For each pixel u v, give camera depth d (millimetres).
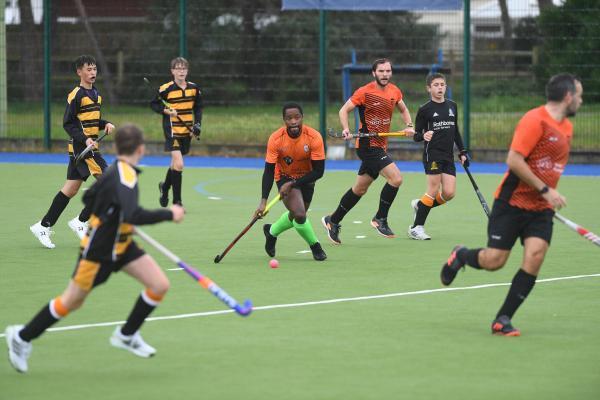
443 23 61781
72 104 32938
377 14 70688
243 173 54406
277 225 30266
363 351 20109
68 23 64188
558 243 33219
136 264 18547
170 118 40844
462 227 36812
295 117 29156
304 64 62344
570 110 20625
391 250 32125
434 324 22328
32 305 24375
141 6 63469
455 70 64312
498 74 58688
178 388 17719
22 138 63906
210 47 62625
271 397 17203
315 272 28391
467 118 57812
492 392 17422
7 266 29344
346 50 69938
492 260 21359
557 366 19016
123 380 18203
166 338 21109
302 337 21203
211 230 36000
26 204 42656
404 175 53094
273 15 63812
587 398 17094
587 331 21719
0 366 19094
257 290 25938
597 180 50906
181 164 41000
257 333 21531
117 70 64125
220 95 62688
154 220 17953
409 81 66938
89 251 18047
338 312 23469
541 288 26203
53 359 19547
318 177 29703
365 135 33656
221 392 17484
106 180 17859
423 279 27375
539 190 20312
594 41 56406
